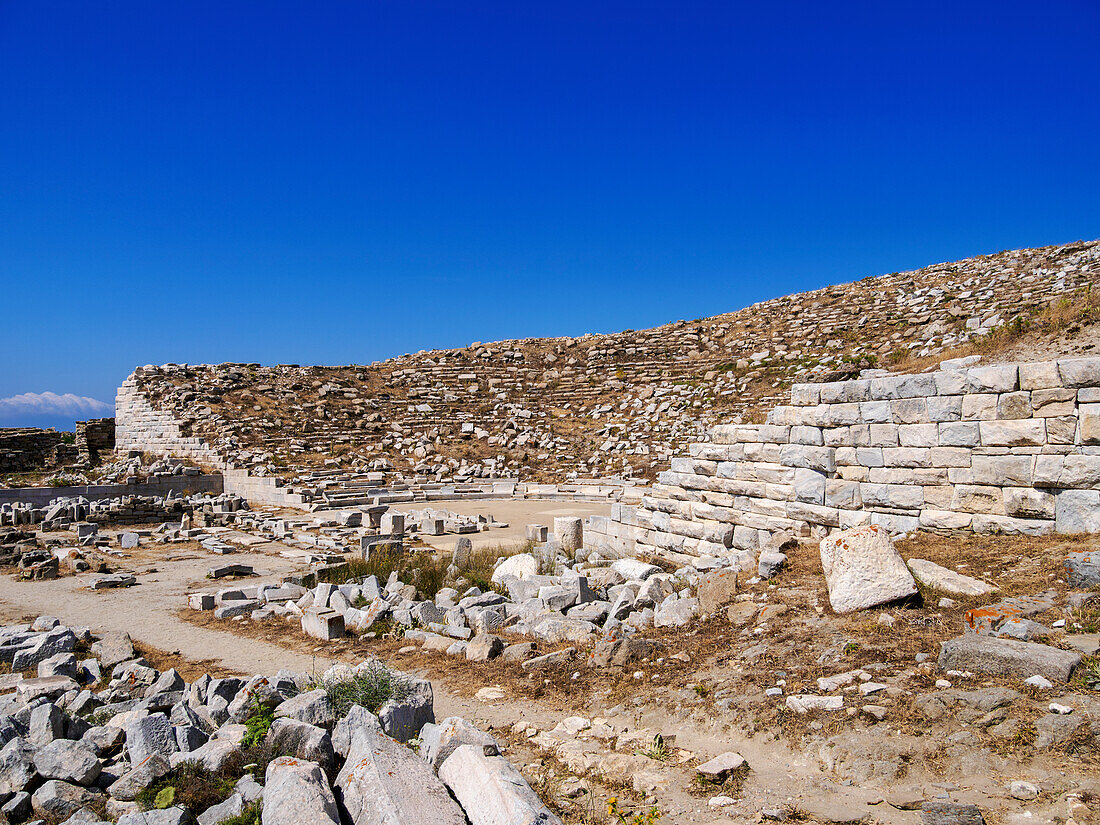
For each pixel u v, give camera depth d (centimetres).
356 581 1627
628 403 4584
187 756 598
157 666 1125
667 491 1922
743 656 880
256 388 4778
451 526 2666
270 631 1323
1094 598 809
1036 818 510
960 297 4159
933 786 570
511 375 5291
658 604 1160
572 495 3638
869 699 699
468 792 530
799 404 1516
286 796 493
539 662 1012
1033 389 1157
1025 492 1152
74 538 2483
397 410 4794
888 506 1334
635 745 733
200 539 2461
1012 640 734
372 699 737
